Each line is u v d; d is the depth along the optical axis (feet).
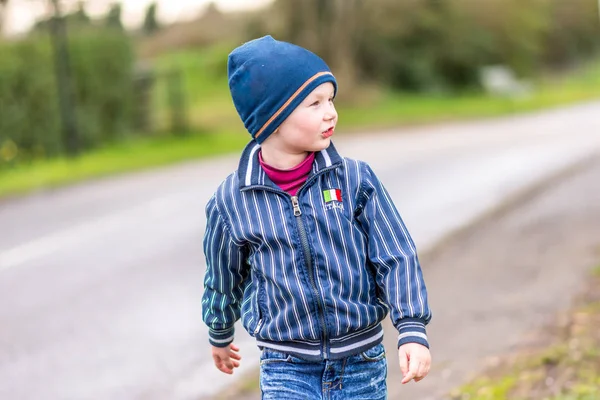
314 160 11.84
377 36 155.12
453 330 24.12
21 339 27.14
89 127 89.40
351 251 11.60
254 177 11.80
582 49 226.58
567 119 108.47
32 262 37.88
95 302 30.86
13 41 81.10
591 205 40.91
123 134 95.40
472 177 55.36
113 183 63.26
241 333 26.94
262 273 11.76
